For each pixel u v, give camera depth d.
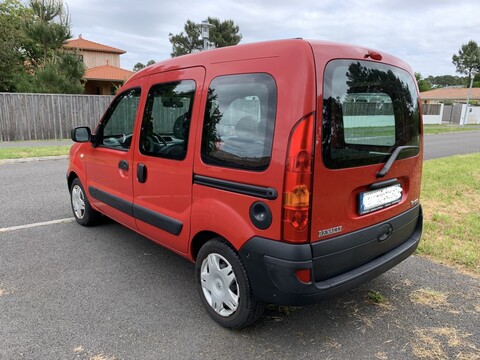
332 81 2.46
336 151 2.51
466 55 69.75
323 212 2.49
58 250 4.43
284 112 2.39
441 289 3.61
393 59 3.09
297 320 3.11
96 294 3.46
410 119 3.23
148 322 3.05
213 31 31.23
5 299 3.34
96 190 4.57
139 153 3.66
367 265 2.86
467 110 36.66
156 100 3.48
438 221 5.39
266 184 2.47
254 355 2.68
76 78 18.70
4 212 5.82
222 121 2.79
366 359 2.65
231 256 2.79
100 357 2.63
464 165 10.20
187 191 3.11
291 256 2.42
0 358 2.59
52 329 2.93
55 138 15.53
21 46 25.19
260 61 2.57
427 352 2.73
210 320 3.09
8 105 14.30
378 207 2.93
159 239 3.61
